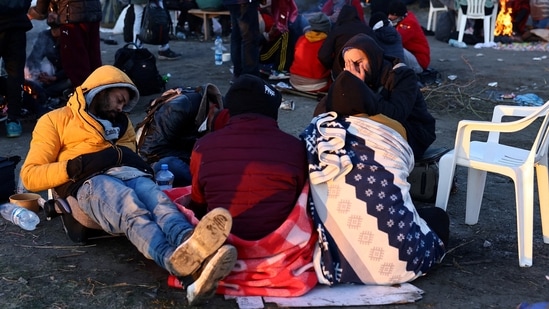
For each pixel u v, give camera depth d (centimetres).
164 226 346
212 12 1206
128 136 433
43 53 739
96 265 379
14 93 620
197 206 366
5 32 599
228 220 303
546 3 1237
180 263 316
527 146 632
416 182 479
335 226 347
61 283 359
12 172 472
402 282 355
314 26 782
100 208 369
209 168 345
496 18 1256
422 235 357
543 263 392
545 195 414
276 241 334
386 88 456
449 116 732
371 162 351
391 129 364
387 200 346
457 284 364
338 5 1003
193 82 870
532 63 1025
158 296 345
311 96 790
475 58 1069
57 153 402
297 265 342
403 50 797
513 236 430
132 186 383
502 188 519
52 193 428
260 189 340
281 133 353
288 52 865
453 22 1267
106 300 341
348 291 346
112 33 1295
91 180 381
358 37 457
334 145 351
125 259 387
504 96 809
